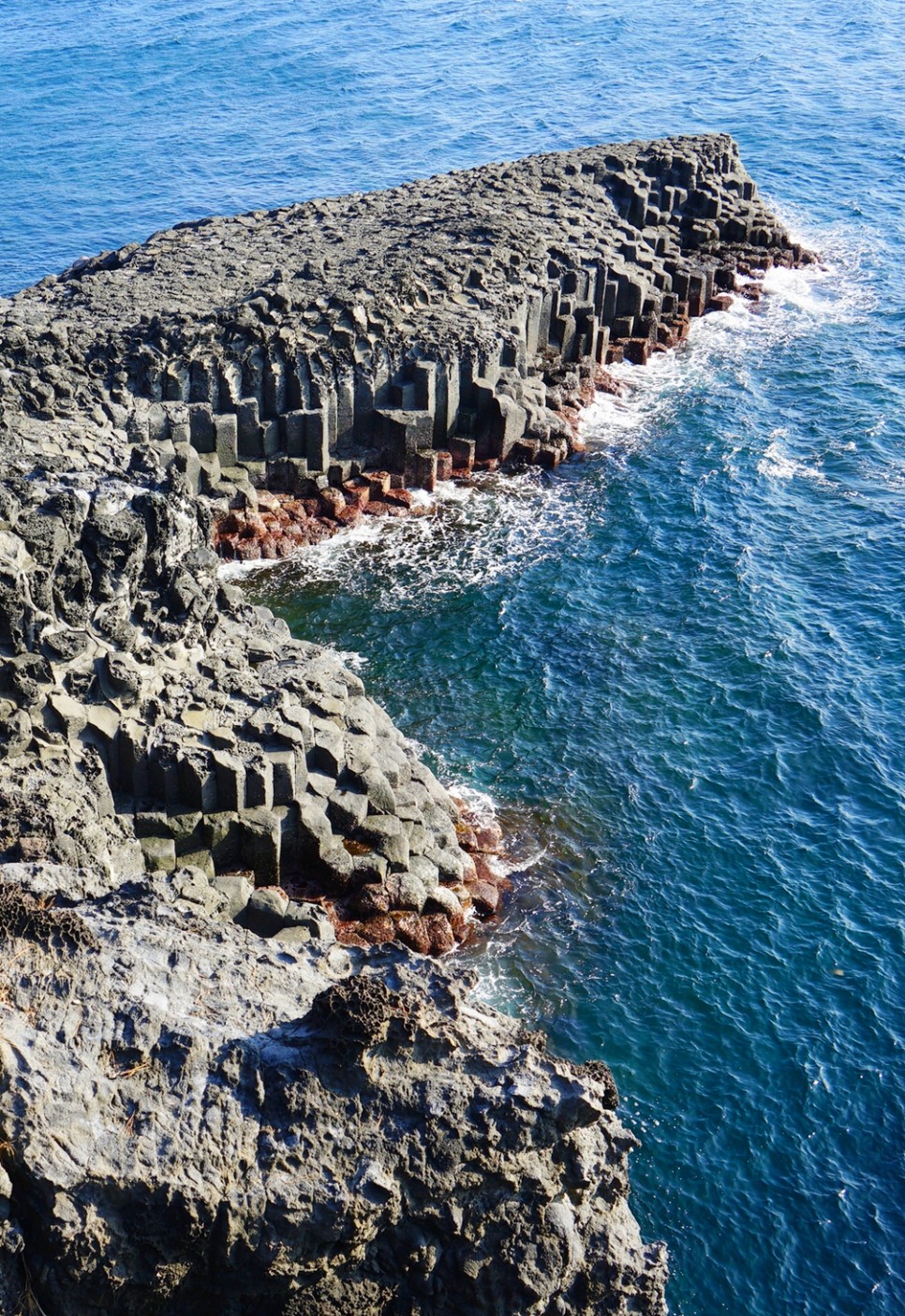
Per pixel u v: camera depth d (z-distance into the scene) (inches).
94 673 1898.4
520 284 3348.9
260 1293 1155.9
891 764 2269.9
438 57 6619.1
